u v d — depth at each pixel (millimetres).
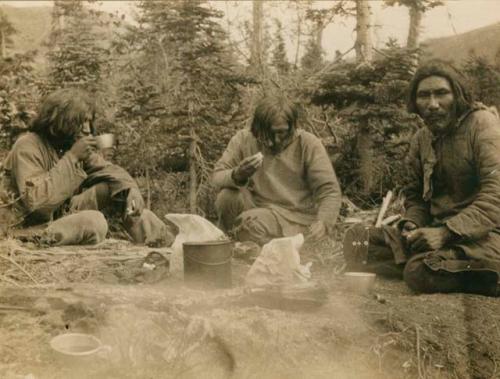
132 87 6379
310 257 4035
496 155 3508
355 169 6383
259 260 3391
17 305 2943
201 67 6402
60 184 4188
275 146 4332
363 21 6703
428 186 3840
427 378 2631
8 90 5836
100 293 3047
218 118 6500
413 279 3426
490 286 3293
